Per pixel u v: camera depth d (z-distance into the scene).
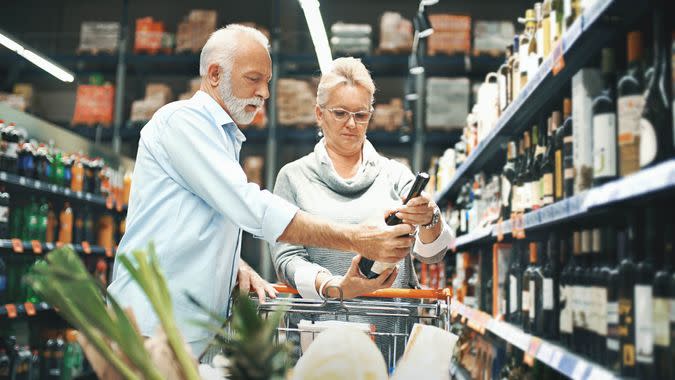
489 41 8.23
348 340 1.20
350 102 2.25
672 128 1.64
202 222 1.88
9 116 5.29
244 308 0.99
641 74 1.75
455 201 6.53
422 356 1.39
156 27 9.00
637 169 1.71
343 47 8.47
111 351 1.11
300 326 1.91
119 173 7.29
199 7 9.84
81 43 9.00
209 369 1.38
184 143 1.83
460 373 4.47
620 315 1.78
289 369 1.21
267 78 1.96
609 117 1.87
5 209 4.86
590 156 2.05
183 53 8.84
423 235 2.13
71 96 9.88
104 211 7.28
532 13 3.13
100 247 6.68
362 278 1.87
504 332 3.09
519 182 3.16
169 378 1.18
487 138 3.73
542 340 2.50
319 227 1.71
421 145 8.38
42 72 9.65
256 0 9.73
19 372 5.06
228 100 1.93
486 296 4.05
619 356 1.78
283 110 8.57
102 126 8.89
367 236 1.68
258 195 1.77
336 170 2.39
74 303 1.11
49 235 5.66
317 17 6.26
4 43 7.36
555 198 2.58
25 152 5.22
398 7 9.42
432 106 8.30
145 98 9.04
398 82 9.34
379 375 1.19
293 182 2.41
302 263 2.17
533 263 2.80
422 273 6.83
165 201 1.88
